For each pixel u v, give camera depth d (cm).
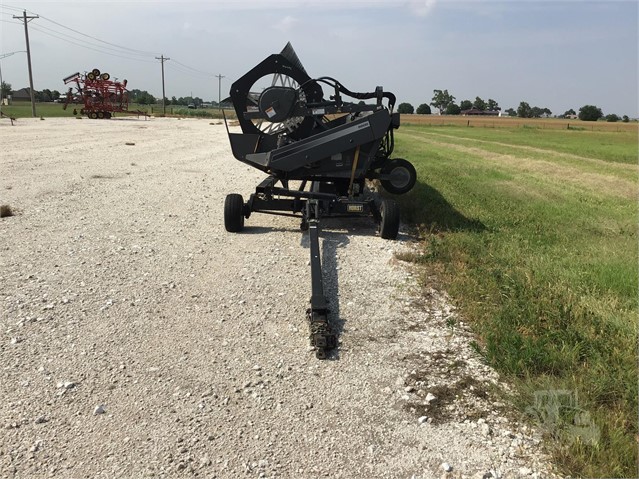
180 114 7406
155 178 1218
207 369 395
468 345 443
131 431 325
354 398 368
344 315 498
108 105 4756
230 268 609
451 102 15325
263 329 462
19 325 446
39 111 5847
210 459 304
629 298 543
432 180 1388
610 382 369
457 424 341
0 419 330
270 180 807
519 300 509
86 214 830
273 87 782
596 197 1247
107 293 521
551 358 398
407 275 607
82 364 394
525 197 1181
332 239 754
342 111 793
